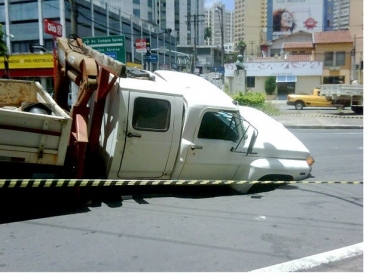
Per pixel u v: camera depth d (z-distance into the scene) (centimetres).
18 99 716
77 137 554
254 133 651
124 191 656
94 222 514
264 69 4775
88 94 573
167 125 598
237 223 529
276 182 648
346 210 600
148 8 7575
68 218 527
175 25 9400
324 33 5281
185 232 490
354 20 6119
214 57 8519
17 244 440
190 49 8344
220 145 636
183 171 629
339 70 4978
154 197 641
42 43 3834
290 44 5212
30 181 494
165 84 641
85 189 620
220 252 435
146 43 2556
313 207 612
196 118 612
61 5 3700
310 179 825
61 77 768
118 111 566
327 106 3108
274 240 473
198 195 668
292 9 6856
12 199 577
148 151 594
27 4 3819
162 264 402
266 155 676
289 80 4722
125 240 459
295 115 2436
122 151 577
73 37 765
